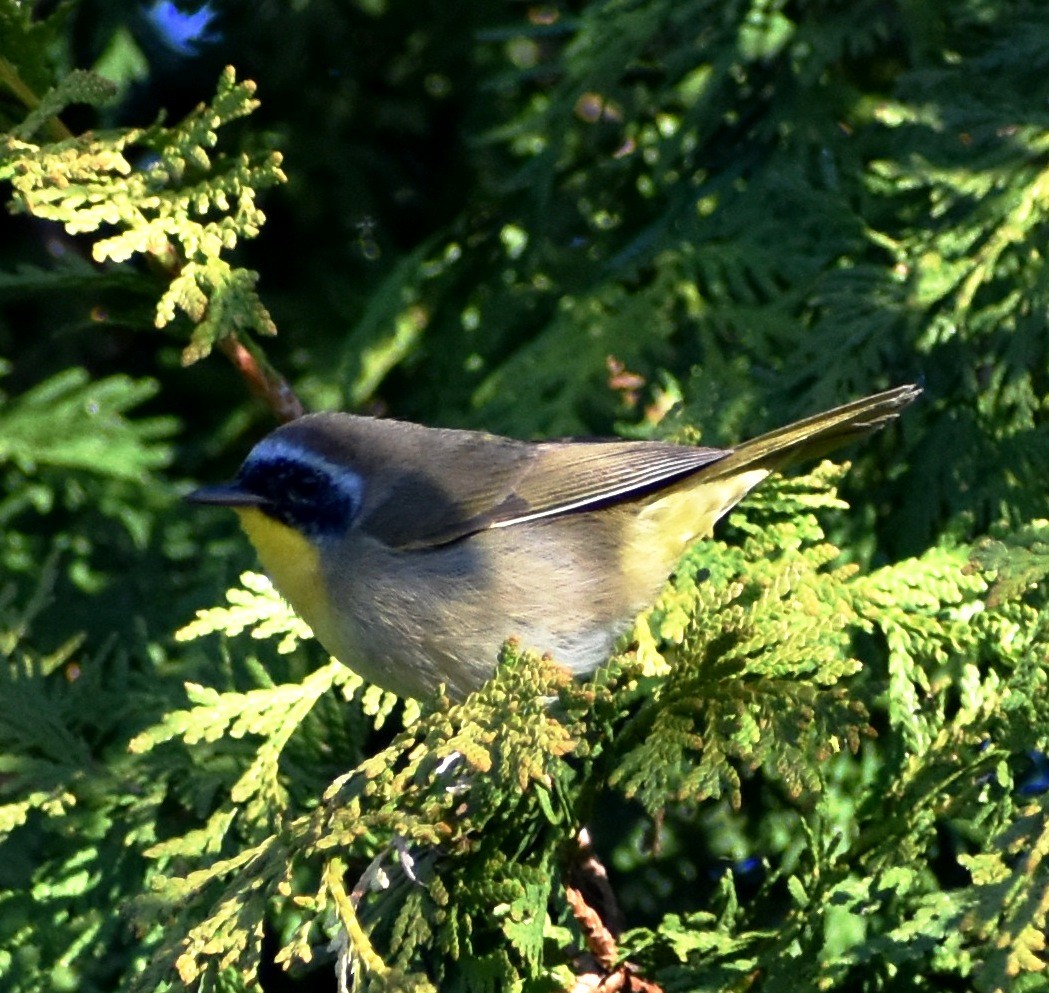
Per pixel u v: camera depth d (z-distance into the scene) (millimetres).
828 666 5484
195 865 6602
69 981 6715
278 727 6590
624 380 7996
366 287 9289
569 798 6078
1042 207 7031
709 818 7168
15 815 6445
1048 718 5500
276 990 7090
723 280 7809
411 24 9414
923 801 5781
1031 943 4625
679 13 8180
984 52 7703
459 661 6910
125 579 8273
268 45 9289
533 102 9359
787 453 6906
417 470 7020
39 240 9188
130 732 7195
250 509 7059
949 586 6344
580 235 8664
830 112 7980
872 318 7148
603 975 5938
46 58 6852
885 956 5547
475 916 6039
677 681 5746
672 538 6977
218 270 6305
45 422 7965
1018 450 6832
